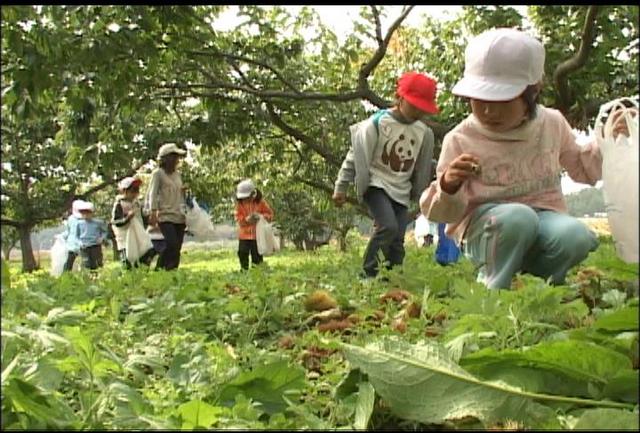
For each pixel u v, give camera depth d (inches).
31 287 247.1
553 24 436.1
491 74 148.3
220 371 94.5
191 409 74.5
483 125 158.1
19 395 76.0
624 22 430.3
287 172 680.4
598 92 458.0
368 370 80.6
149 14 342.0
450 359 80.9
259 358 108.5
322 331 143.7
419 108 251.3
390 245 254.2
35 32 293.9
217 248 1854.1
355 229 1268.5
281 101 518.0
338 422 82.2
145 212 405.4
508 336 103.9
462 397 77.1
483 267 163.3
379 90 611.2
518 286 148.2
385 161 253.6
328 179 637.9
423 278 197.6
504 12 430.0
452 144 161.5
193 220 394.9
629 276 97.3
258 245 451.5
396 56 622.8
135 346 126.8
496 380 80.4
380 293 187.2
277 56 499.8
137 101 424.8
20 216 984.9
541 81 153.6
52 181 983.6
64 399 90.0
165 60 402.3
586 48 370.6
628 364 79.3
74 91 343.6
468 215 163.6
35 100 301.4
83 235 498.0
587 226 157.8
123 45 319.9
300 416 81.6
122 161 434.6
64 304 184.2
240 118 517.0
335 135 582.6
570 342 78.7
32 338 85.3
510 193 161.6
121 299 203.8
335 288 203.0
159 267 384.2
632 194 86.4
